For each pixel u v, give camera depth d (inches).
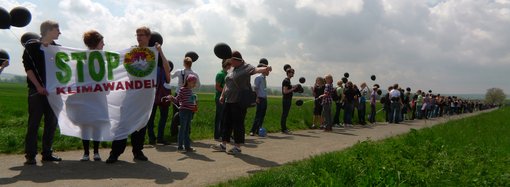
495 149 403.5
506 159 335.3
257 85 555.5
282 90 613.9
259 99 554.3
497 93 6958.7
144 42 343.0
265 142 494.0
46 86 318.0
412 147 378.3
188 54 518.9
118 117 333.1
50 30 318.3
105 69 335.3
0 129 442.3
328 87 670.5
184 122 399.2
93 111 328.5
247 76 387.9
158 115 690.2
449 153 361.1
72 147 390.0
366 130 724.0
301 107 1229.1
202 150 410.0
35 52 311.9
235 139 394.6
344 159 293.9
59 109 322.0
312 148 452.1
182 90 400.2
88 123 327.0
